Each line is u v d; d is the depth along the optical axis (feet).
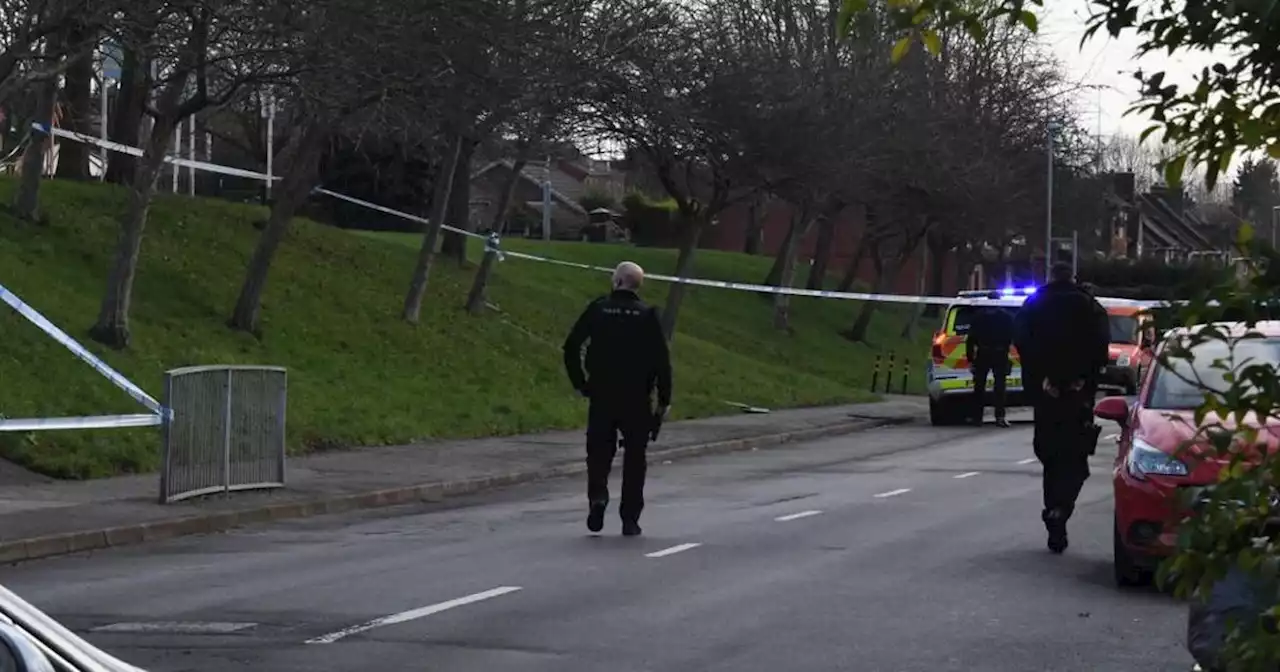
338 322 111.34
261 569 48.01
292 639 36.24
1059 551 50.34
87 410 75.87
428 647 35.37
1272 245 14.06
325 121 94.38
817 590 43.14
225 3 73.36
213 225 119.75
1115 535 43.32
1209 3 13.97
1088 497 67.82
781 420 119.55
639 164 156.25
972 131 185.26
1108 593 42.68
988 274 306.76
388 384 102.58
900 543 52.80
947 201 191.21
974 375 118.01
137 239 88.28
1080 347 49.80
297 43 76.79
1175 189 15.31
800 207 181.68
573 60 101.09
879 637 36.60
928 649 35.29
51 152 124.57
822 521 59.26
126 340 87.86
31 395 74.95
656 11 119.44
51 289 92.17
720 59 130.31
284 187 101.96
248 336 100.37
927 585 44.01
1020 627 37.88
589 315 55.06
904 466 85.30
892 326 226.99
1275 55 14.23
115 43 83.35
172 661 33.86
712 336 177.58
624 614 39.45
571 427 104.68
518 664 33.58
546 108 115.65
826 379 165.68
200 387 63.10
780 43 143.02
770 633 37.04
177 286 103.81
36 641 15.16
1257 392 14.66
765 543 52.90
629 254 216.95
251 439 66.49
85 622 38.50
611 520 60.80
